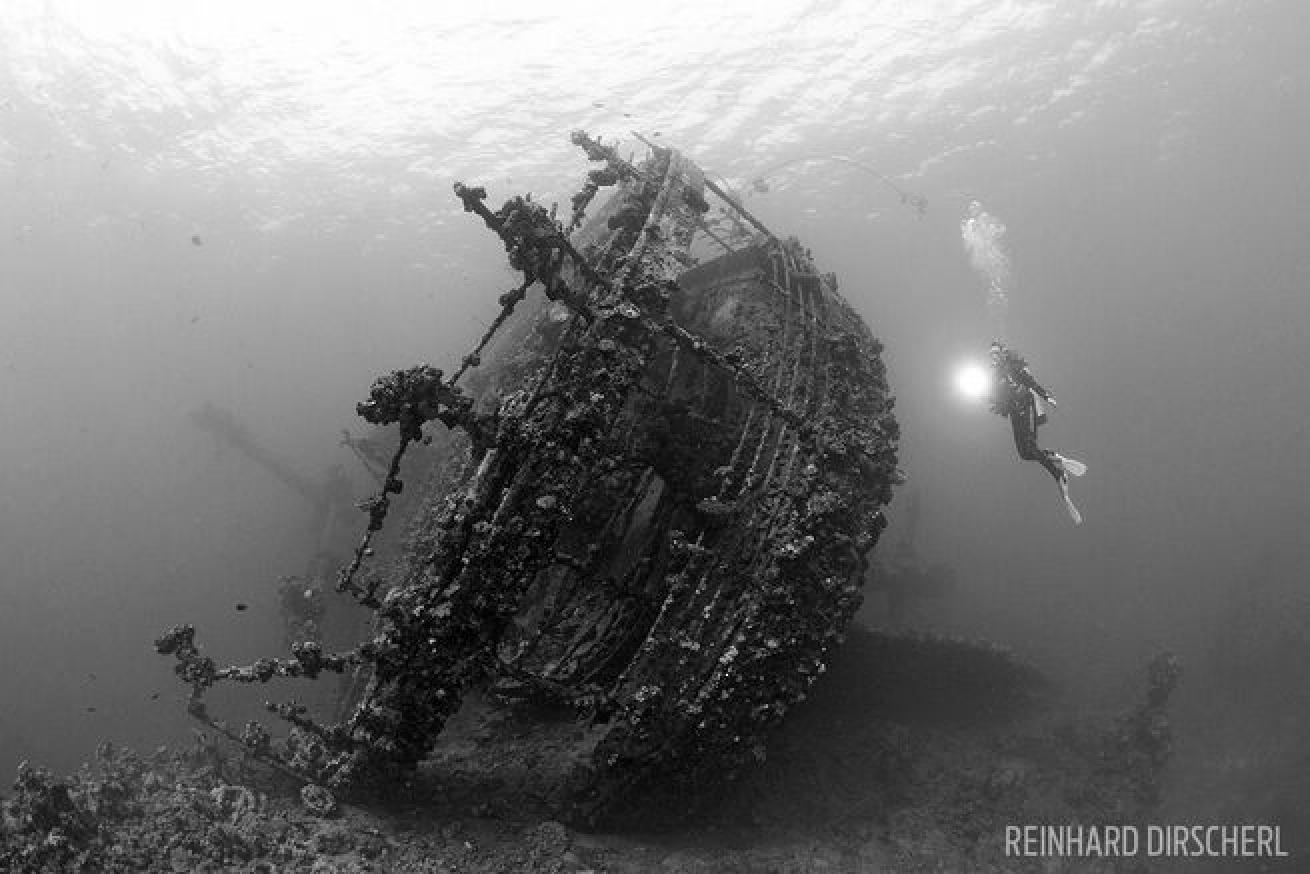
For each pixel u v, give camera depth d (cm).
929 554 2156
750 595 695
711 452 849
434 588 641
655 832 761
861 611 1717
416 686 651
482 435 630
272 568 2697
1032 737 1148
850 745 1027
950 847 877
